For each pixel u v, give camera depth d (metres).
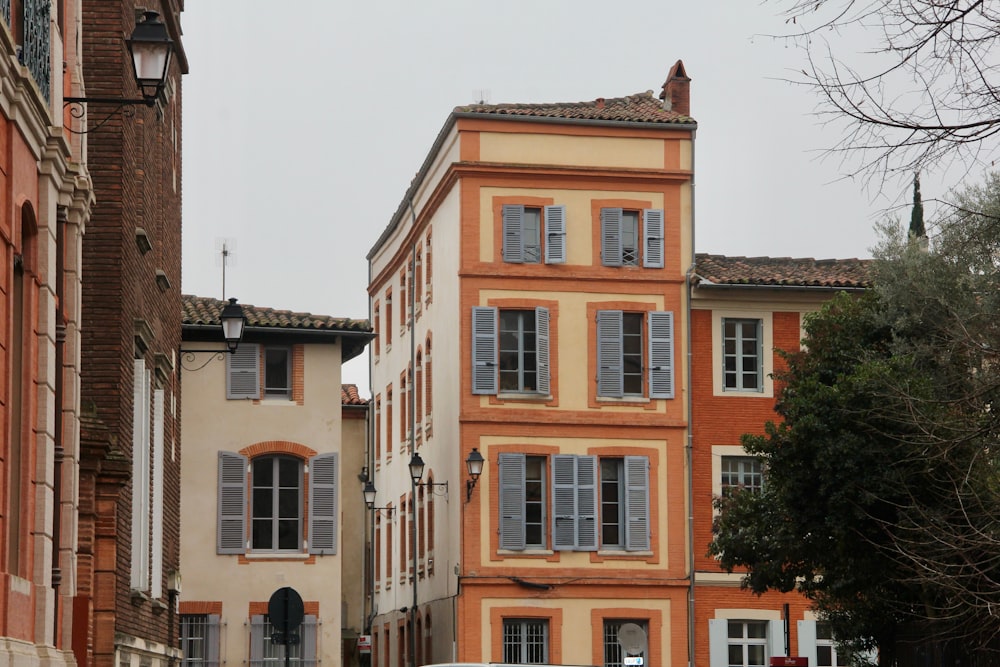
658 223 44.31
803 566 33.47
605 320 43.75
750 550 33.66
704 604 43.12
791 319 44.31
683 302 44.19
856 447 29.89
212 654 39.75
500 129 43.78
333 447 40.97
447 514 44.50
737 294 44.12
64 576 18.23
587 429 43.41
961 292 28.83
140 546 24.64
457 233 43.81
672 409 43.81
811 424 30.50
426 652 47.19
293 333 40.72
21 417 16.25
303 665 40.00
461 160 43.53
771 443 32.03
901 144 10.87
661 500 43.41
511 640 42.50
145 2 25.88
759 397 44.03
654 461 43.56
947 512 27.55
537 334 43.22
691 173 44.53
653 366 43.78
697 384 43.94
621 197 44.31
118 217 22.42
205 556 40.12
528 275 43.59
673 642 42.81
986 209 24.14
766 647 43.19
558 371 43.50
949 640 27.86
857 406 30.22
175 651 30.80
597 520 43.16
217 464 40.41
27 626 15.97
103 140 22.50
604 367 43.66
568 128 44.12
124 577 23.11
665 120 44.50
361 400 59.56
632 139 44.44
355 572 58.16
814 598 35.06
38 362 16.89
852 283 43.69
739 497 34.47
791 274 44.69
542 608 42.47
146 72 16.72
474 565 42.38
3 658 14.39
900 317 30.92
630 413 43.62
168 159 29.75
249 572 40.19
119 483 21.77
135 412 24.55
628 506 43.19
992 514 22.16
